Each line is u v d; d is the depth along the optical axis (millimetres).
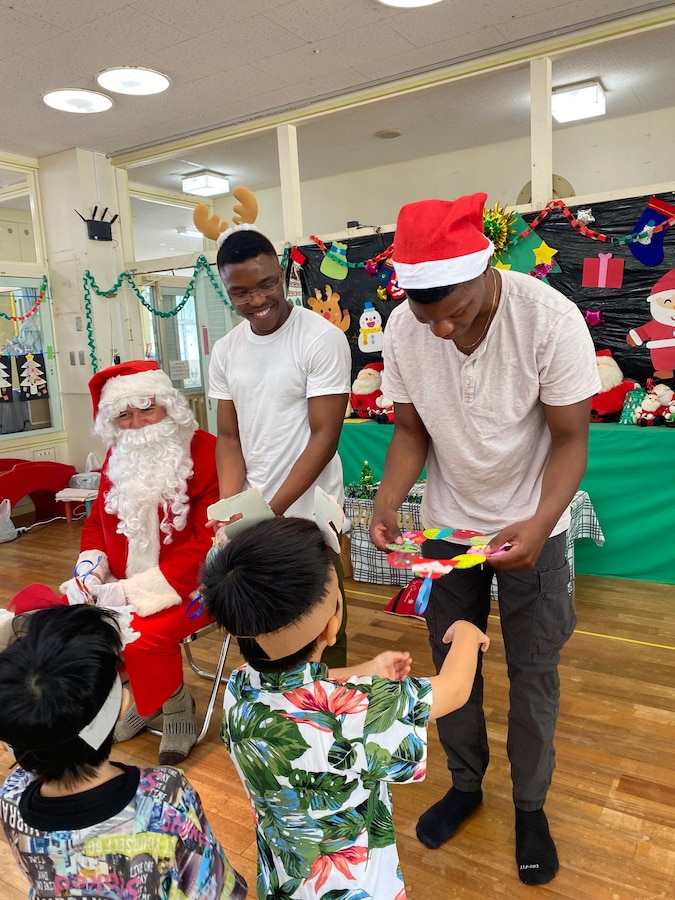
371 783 947
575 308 1319
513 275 1328
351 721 932
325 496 1247
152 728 2354
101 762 946
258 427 1954
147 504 2150
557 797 1878
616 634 2857
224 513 1438
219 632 3127
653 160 5027
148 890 919
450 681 1032
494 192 5648
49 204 5418
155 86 3986
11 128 4645
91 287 5348
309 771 927
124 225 5555
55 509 5367
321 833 953
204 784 2045
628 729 2182
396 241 1198
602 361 3598
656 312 3465
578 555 3555
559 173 5395
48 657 891
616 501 3393
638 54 3852
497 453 1428
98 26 3254
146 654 2018
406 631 3012
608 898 1541
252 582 902
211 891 990
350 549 3688
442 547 1571
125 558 2221
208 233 2607
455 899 1556
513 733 1605
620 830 1747
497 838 1736
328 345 1852
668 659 2631
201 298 5211
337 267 4387
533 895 1558
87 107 4254
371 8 3168
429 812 1784
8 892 1653
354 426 4105
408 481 1588
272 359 1911
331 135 5133
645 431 3270
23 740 875
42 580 3893
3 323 5230
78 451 5691
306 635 937
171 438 2223
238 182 6500
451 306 1173
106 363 5520
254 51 3588
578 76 4211
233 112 4520
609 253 3516
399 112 4660
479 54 3746
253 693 979
